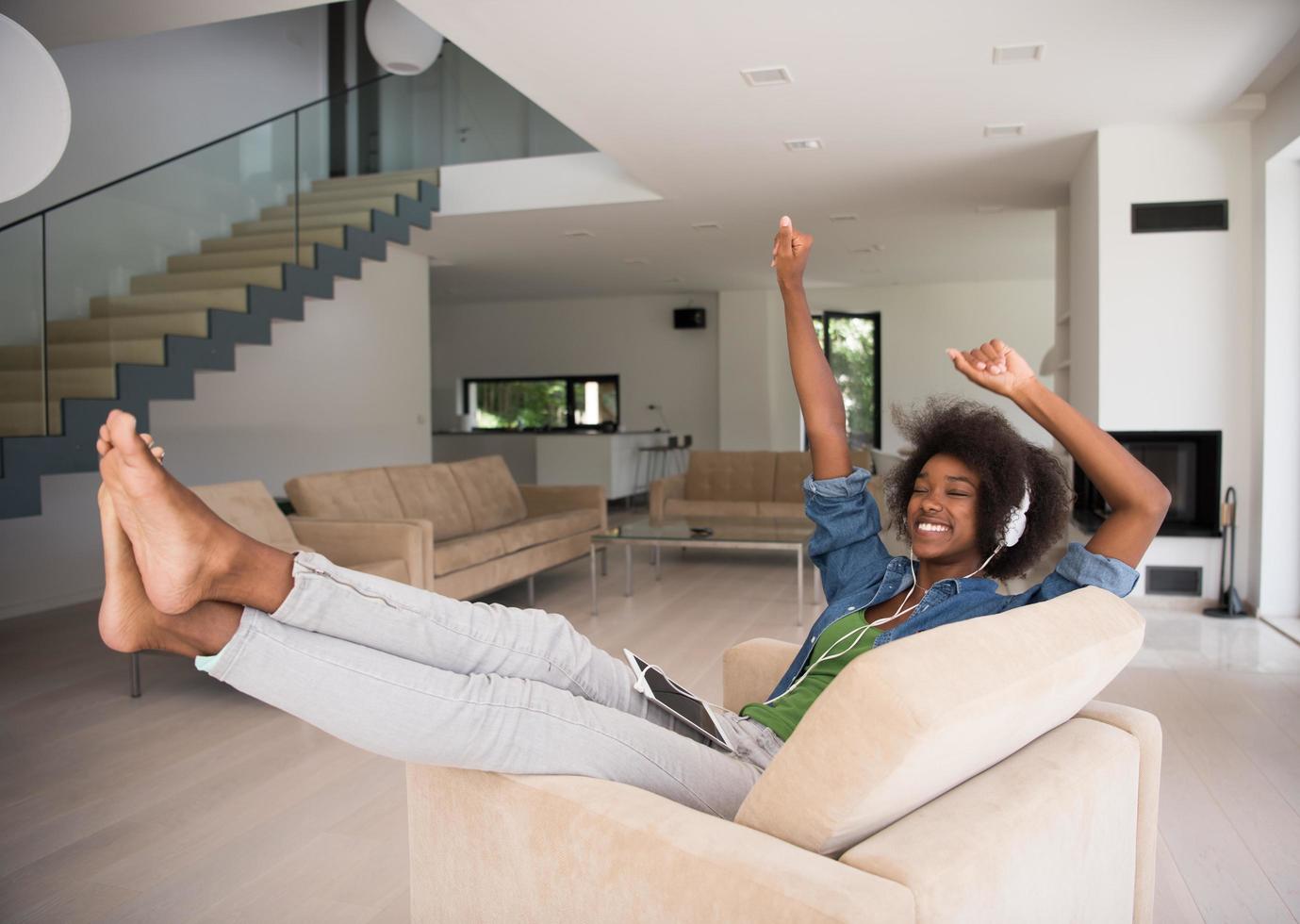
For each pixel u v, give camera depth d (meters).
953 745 0.97
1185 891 2.12
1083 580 1.37
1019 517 1.45
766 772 1.05
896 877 0.93
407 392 8.96
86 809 2.57
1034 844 1.06
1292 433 4.93
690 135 5.38
